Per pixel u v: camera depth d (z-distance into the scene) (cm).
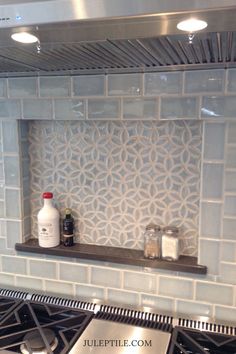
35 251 118
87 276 114
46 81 110
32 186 123
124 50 74
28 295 119
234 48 72
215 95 95
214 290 102
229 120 95
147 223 113
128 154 112
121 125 111
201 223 101
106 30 57
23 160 119
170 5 49
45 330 95
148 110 102
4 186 120
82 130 115
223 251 100
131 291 110
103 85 105
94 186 117
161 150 108
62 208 121
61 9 53
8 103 115
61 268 117
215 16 51
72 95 108
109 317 103
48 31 58
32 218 125
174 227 109
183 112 99
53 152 119
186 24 54
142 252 113
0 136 117
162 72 99
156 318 104
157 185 110
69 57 82
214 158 98
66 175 119
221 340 92
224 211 99
